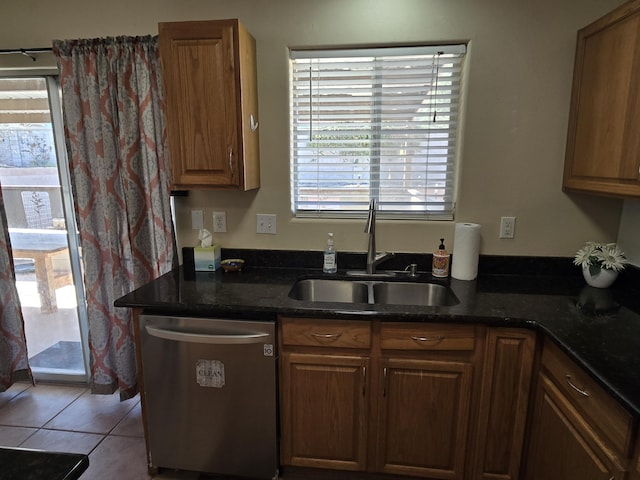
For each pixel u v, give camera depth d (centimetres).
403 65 196
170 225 211
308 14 192
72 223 235
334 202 215
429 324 153
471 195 199
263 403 164
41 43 205
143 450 197
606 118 156
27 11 203
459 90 195
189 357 162
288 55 197
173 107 175
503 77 187
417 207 211
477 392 157
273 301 162
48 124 223
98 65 195
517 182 196
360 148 207
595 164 164
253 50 192
